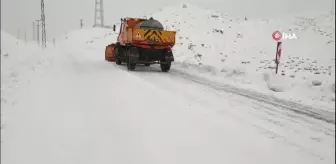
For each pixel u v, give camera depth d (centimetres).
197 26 3609
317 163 465
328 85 1101
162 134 536
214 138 534
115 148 468
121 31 1727
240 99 890
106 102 732
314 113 774
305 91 1072
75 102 713
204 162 441
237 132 573
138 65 1861
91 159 426
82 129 535
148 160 436
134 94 838
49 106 646
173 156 453
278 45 1297
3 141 438
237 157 464
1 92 685
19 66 1025
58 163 402
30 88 780
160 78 1245
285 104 864
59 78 1035
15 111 571
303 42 2658
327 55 2206
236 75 1380
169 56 1512
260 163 450
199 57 2458
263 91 1066
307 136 585
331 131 625
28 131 487
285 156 481
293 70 1736
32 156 407
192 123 607
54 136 487
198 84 1131
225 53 2641
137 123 586
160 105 731
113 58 1972
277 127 628
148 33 1477
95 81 1038
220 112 710
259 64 2044
